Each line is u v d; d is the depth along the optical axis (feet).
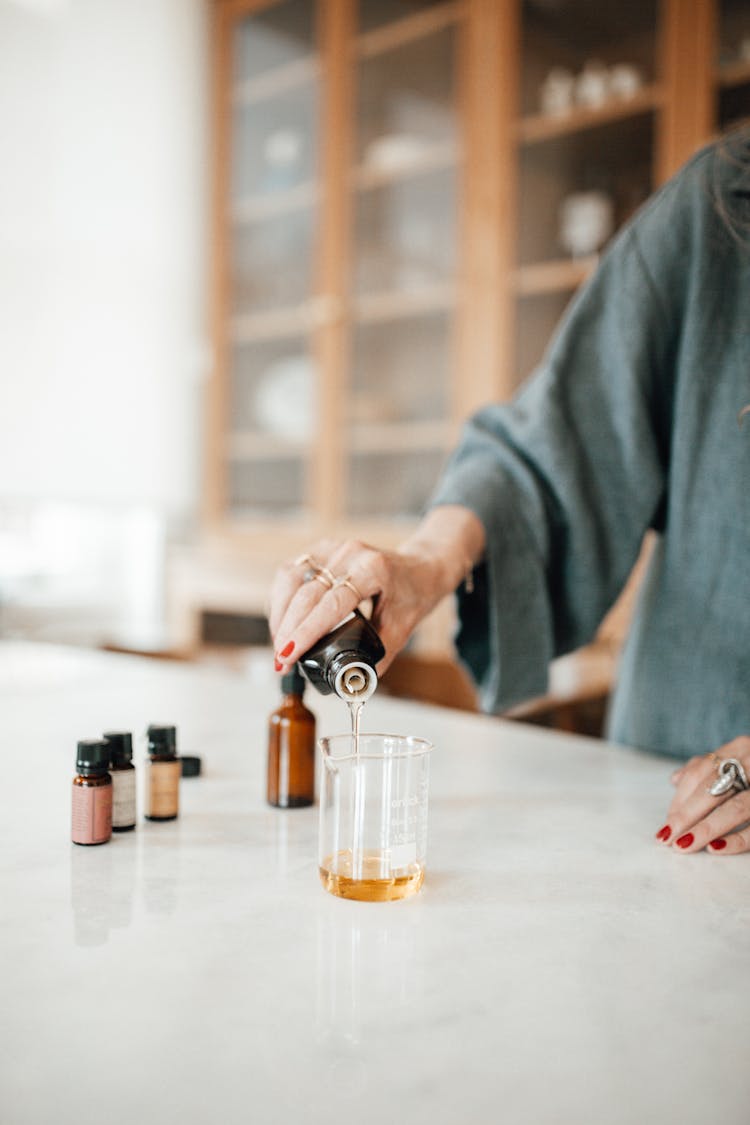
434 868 2.30
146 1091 1.34
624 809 2.82
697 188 3.15
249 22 9.91
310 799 2.83
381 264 8.92
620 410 3.28
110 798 2.47
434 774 3.21
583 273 7.47
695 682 3.17
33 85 10.07
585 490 3.25
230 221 10.19
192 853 2.39
